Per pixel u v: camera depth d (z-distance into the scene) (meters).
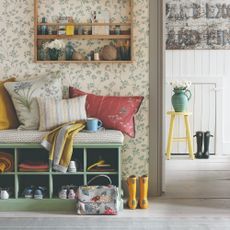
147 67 5.77
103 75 5.78
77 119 5.50
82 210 5.22
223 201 5.61
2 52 5.77
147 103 5.78
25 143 5.34
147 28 5.75
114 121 5.59
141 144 5.80
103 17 5.77
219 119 7.86
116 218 5.14
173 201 5.62
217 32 7.83
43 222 5.04
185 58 7.85
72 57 5.75
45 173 5.34
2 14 5.76
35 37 5.72
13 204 5.34
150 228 4.89
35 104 5.55
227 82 7.89
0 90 5.66
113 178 5.69
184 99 7.30
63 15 5.77
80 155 5.74
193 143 7.89
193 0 7.80
